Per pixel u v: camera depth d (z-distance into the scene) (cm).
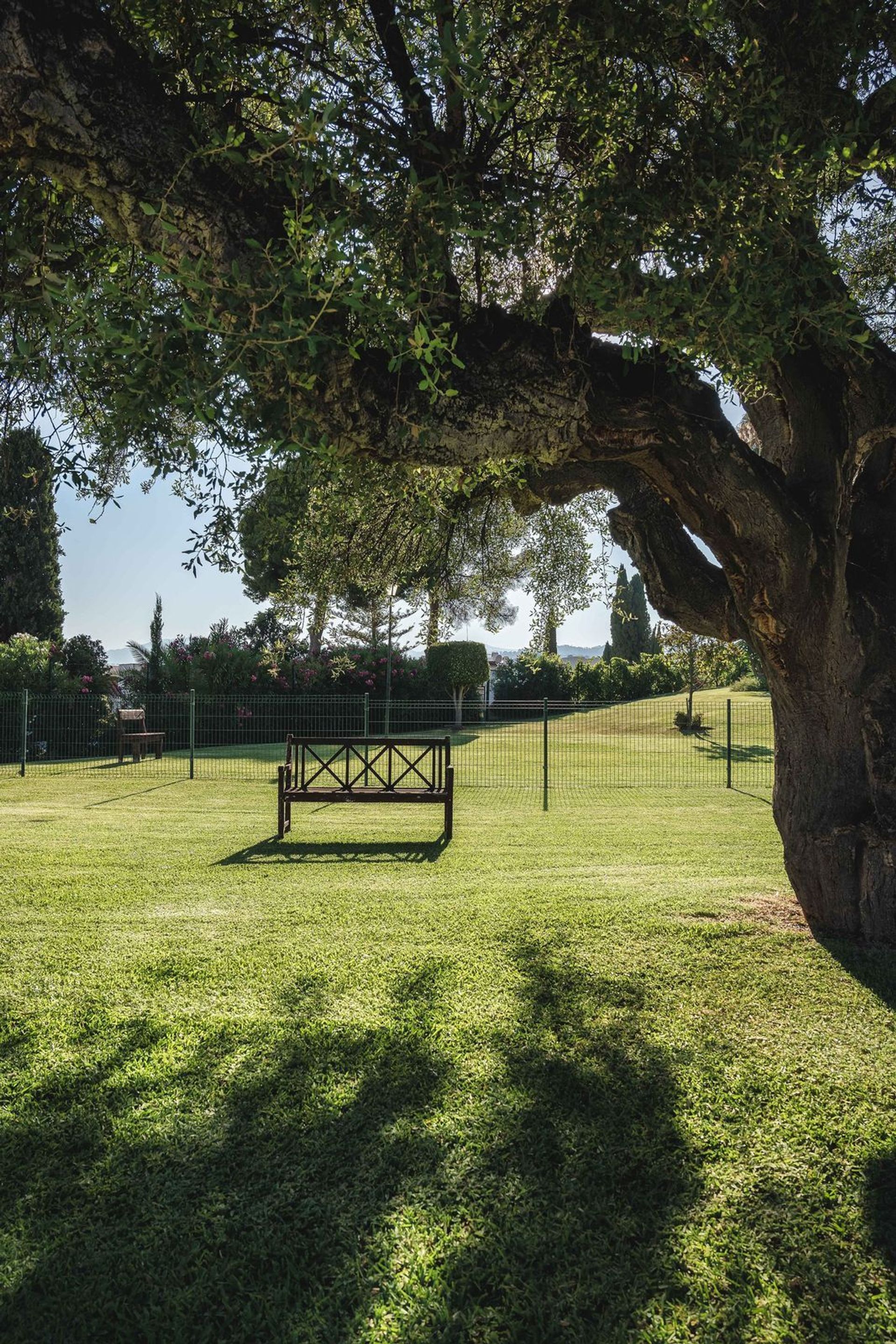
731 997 416
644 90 311
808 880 522
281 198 312
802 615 458
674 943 500
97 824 1027
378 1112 304
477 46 248
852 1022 387
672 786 1495
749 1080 330
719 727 2252
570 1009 402
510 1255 230
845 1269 226
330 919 567
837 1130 294
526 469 548
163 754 2027
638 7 298
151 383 238
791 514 434
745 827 1041
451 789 945
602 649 4197
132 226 288
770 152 294
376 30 344
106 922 559
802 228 368
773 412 541
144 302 242
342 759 1900
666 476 430
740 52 327
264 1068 338
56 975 448
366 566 782
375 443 321
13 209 353
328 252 238
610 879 710
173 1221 243
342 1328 205
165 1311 210
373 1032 374
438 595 911
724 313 301
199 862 783
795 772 522
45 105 269
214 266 255
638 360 342
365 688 2322
